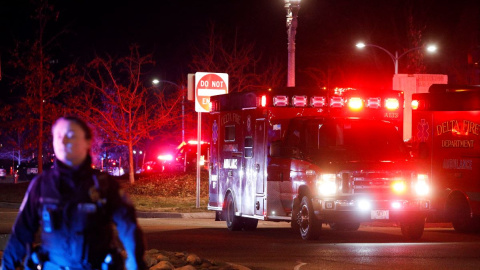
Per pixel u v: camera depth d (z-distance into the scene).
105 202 5.18
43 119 46.12
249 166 23.11
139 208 32.62
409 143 23.88
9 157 101.88
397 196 20.05
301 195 20.91
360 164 19.97
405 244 19.44
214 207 25.45
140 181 43.03
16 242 5.35
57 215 5.13
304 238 20.64
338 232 23.53
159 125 47.62
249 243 19.81
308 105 22.12
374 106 22.20
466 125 23.34
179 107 55.00
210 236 21.95
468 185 23.25
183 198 37.72
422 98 24.14
